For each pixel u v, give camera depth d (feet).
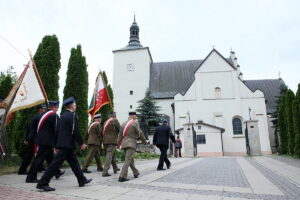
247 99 107.86
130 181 20.43
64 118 17.04
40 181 15.99
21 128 32.42
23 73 23.99
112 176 23.44
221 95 109.40
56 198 14.01
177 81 133.90
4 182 19.17
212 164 39.37
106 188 17.22
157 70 141.38
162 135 29.81
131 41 142.10
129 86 130.93
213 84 110.83
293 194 15.71
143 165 37.37
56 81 36.40
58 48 37.68
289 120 62.44
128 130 21.08
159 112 124.98
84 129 41.55
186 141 83.35
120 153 45.88
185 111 109.50
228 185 18.93
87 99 43.47
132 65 133.28
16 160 30.99
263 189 17.33
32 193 15.25
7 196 14.32
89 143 26.55
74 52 44.06
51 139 19.24
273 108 124.26
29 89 23.79
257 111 106.11
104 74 60.49
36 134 20.27
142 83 130.31
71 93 41.88
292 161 45.88
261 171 28.91
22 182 19.16
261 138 102.58
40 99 23.90
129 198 14.21
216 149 89.51
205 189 17.16
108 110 57.62
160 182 20.07
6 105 23.65
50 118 19.30
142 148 83.35
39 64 35.68
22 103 23.32
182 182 20.18
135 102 128.36
